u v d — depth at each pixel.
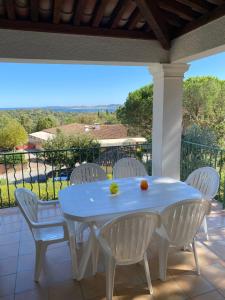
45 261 2.39
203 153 4.06
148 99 9.17
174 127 3.62
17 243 2.72
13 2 2.40
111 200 2.22
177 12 2.80
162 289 2.00
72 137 9.00
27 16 2.66
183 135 4.82
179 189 2.47
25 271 2.26
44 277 2.17
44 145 8.95
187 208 1.90
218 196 3.74
